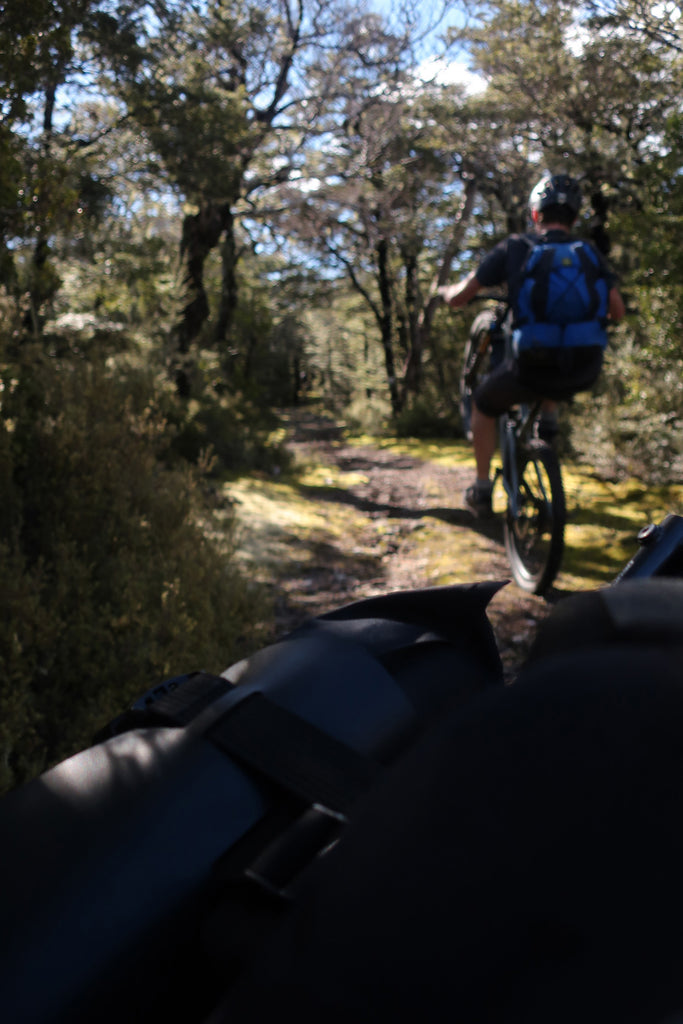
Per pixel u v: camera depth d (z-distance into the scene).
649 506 7.91
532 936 0.43
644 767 0.46
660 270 8.20
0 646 3.04
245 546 6.34
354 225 24.16
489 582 1.39
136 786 0.98
